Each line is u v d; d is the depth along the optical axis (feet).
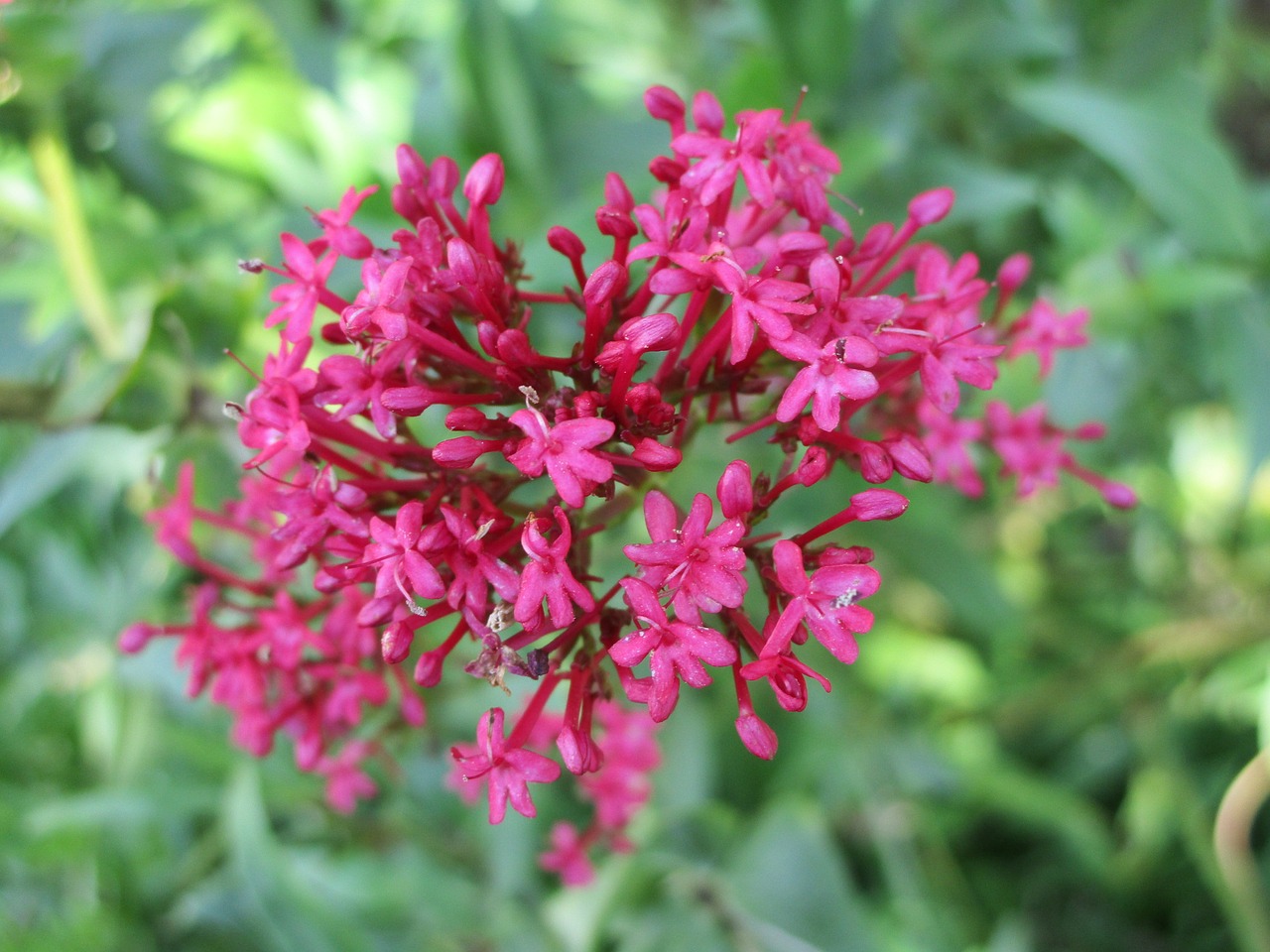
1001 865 0.54
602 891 0.37
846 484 0.43
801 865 0.38
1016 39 0.43
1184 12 0.44
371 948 0.36
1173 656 0.51
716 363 0.24
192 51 0.43
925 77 0.45
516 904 0.40
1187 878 0.51
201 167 0.43
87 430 0.34
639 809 0.37
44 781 0.47
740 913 0.38
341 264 0.35
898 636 0.52
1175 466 0.53
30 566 0.45
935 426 0.30
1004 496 0.49
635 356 0.21
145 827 0.44
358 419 0.31
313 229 0.41
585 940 0.37
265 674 0.28
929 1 0.44
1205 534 0.55
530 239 0.39
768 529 0.41
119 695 0.44
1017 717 0.52
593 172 0.43
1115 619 0.56
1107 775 0.55
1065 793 0.50
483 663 0.21
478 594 0.22
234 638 0.29
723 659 0.19
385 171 0.44
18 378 0.38
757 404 0.26
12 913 0.44
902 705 0.51
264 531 0.30
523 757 0.22
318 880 0.39
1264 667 0.51
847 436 0.22
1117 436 0.47
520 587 0.20
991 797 0.51
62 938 0.41
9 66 0.35
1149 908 0.52
